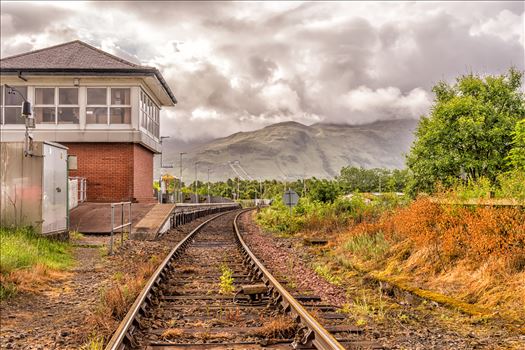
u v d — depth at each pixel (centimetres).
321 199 2923
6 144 1639
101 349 591
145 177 3362
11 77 2884
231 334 663
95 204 2698
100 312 771
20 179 1633
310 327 636
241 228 2961
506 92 3319
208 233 2569
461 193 1317
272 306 841
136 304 743
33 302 917
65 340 666
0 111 2942
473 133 3128
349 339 650
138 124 2950
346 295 974
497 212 1037
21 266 1130
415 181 3294
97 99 2962
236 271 1279
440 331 717
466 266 988
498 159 3095
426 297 884
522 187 1163
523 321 738
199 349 606
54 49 3219
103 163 2955
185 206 3391
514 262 901
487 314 777
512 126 3136
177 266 1327
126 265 1346
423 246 1141
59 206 1772
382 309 848
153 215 2453
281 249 1784
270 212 3794
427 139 3269
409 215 1324
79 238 1948
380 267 1227
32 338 684
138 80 2948
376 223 1628
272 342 633
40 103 2956
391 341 660
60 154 1786
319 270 1262
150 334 662
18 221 1620
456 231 1089
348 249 1486
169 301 895
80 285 1081
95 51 3203
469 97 3316
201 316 778
